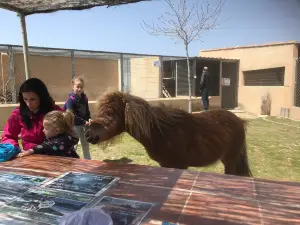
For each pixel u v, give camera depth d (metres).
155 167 1.88
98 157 6.11
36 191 1.48
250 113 14.95
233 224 1.12
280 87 13.77
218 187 1.50
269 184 1.54
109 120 2.45
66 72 12.69
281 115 13.55
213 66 15.84
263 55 14.56
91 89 13.63
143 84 15.10
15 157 2.24
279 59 13.74
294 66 12.97
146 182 1.59
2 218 1.20
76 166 1.94
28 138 2.83
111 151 6.57
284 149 6.95
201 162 2.83
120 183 1.58
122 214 1.21
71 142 2.70
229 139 3.11
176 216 1.19
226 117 3.18
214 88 15.96
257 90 14.96
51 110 2.90
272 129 9.80
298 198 1.36
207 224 1.12
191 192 1.44
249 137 8.34
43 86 2.84
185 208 1.26
